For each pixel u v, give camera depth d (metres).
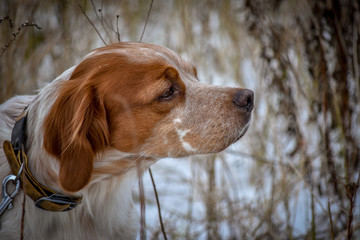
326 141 6.14
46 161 3.91
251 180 6.98
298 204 6.27
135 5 10.09
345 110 6.18
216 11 10.31
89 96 3.92
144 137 4.10
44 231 3.96
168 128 4.14
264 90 7.37
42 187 3.89
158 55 4.25
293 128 6.57
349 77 6.27
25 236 3.90
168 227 5.59
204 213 6.18
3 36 6.98
